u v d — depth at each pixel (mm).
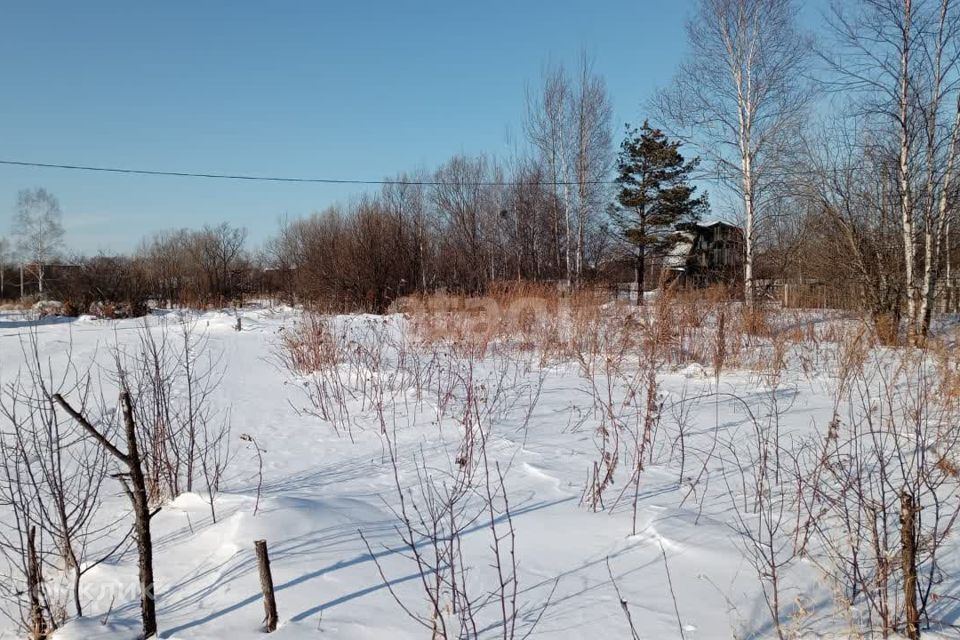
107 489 4812
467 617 2668
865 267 12570
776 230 18203
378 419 6531
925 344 8914
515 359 9562
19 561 3705
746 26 15398
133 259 33375
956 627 2465
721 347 8773
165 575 3307
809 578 2891
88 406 7109
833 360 8688
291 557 3270
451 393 7133
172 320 16062
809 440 5078
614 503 3951
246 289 30328
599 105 24547
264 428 6445
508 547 3355
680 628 2473
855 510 3590
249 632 2617
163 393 5047
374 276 20797
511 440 5555
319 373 8766
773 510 3730
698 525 3510
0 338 12766
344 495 4340
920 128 11539
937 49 11156
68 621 2971
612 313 11141
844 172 12828
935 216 11656
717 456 4848
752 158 15500
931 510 3621
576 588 2889
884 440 4289
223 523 3740
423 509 3975
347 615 2709
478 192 27609
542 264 25312
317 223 28594
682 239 28656
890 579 2883
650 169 28719
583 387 7809
